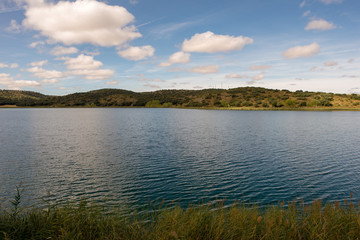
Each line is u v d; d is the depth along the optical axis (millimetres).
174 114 134375
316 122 78312
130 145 35469
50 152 30328
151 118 101375
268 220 7051
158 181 19094
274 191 16906
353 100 187375
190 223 6613
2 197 15633
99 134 48938
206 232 6441
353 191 16906
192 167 23234
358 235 6371
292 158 27094
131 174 20938
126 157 27453
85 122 80938
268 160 26125
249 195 16156
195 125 69125
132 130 56375
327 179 19609
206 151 30906
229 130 56188
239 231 6582
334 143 37594
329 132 52031
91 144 36469
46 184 18312
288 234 6559
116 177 20078
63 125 69688
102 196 15906
